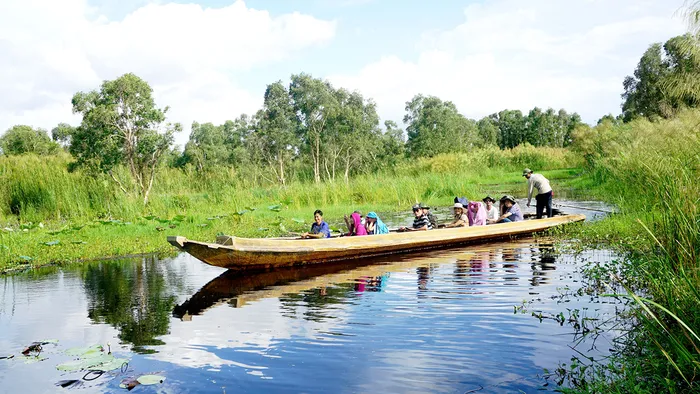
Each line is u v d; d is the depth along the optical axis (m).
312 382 4.46
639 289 6.66
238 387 4.42
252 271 9.57
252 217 17.56
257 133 48.97
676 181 6.61
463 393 4.12
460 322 5.86
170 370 4.87
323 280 8.53
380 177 27.80
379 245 10.49
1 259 11.55
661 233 6.84
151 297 7.82
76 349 5.46
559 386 4.17
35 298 8.03
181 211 20.05
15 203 21.77
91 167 22.97
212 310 6.90
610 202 18.27
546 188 14.09
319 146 49.09
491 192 27.81
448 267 9.16
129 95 22.64
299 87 47.41
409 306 6.62
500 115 114.88
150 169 24.84
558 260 9.26
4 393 4.48
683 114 13.70
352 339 5.46
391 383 4.36
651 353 4.53
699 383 3.87
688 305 4.92
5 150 48.66
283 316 6.44
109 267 10.69
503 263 9.28
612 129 30.62
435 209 20.89
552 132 96.44
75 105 22.55
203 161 54.81
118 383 4.61
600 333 5.29
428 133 66.44
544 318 5.86
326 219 18.14
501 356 4.83
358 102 49.97
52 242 12.55
